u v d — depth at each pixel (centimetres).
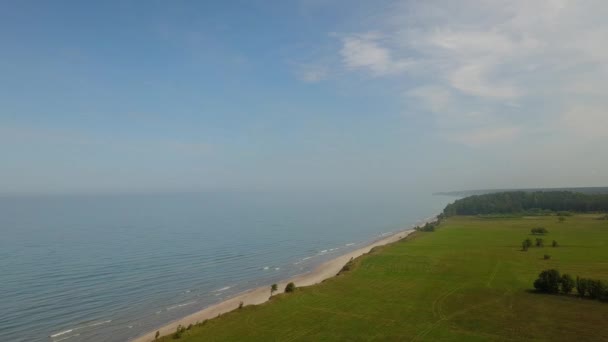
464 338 4400
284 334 4584
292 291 6556
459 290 6475
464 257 9556
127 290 7462
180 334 4638
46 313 6091
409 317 5150
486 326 4762
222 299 7069
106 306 6494
